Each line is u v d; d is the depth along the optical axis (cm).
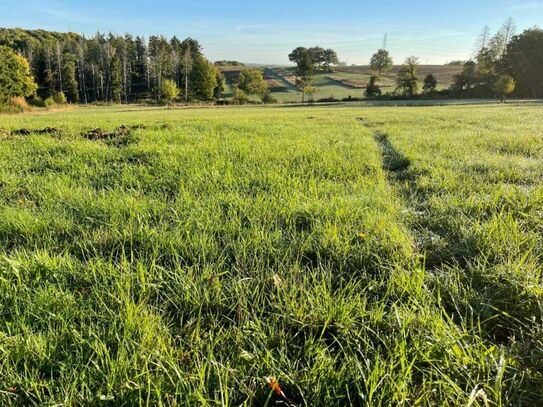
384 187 423
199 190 398
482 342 162
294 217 312
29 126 1133
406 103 5588
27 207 335
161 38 12019
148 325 169
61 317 175
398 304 196
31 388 138
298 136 884
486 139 802
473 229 281
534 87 6681
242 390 141
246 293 203
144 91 10506
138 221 296
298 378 146
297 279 221
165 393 136
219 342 167
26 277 212
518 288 199
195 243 255
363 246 254
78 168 489
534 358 153
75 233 283
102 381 142
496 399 133
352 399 139
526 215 298
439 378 144
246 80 9544
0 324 173
